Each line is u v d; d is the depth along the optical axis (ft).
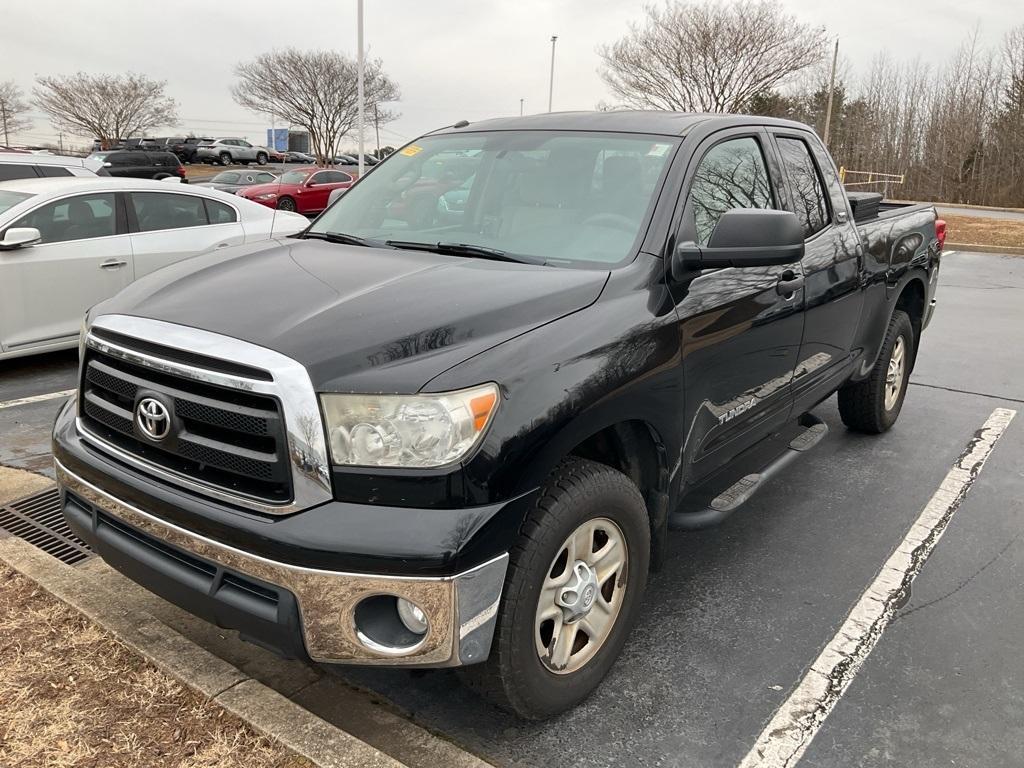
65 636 9.47
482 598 7.18
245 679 8.72
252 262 9.93
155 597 10.61
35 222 21.50
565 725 8.79
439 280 8.83
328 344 7.30
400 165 12.96
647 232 9.73
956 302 37.09
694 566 12.30
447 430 7.00
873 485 15.48
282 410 7.04
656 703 9.16
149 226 23.84
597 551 8.75
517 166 11.42
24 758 7.67
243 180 86.38
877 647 10.32
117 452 8.32
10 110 192.95
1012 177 150.20
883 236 15.55
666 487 9.68
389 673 9.55
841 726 8.86
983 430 18.76
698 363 9.69
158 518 7.79
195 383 7.52
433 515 6.98
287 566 7.00
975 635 10.62
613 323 8.55
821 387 13.82
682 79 118.11
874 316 15.57
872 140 166.09
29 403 19.38
